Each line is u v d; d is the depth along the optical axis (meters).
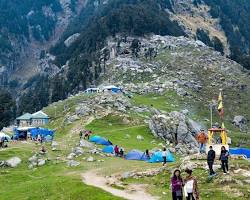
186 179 37.06
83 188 51.69
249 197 43.56
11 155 87.62
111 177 60.94
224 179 48.16
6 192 59.84
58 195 52.09
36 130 131.25
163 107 191.12
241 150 98.56
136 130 130.38
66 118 153.38
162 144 119.06
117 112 148.88
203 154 62.94
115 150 95.75
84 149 97.62
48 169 78.06
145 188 51.31
